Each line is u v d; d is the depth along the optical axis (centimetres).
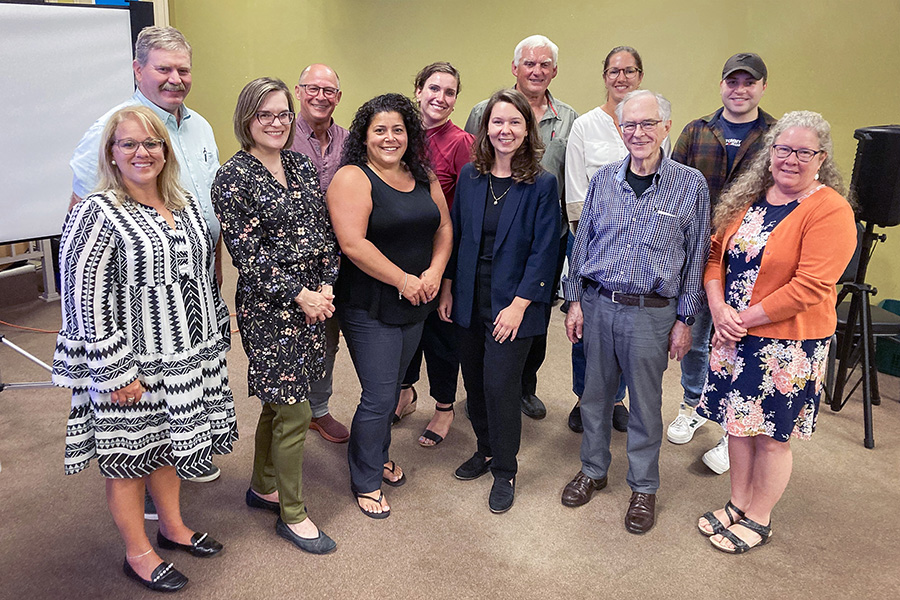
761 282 201
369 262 206
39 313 434
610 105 281
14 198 341
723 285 216
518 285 221
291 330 194
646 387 219
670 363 373
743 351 204
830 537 225
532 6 479
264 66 628
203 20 652
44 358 360
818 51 377
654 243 208
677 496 249
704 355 282
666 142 221
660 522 232
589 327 226
